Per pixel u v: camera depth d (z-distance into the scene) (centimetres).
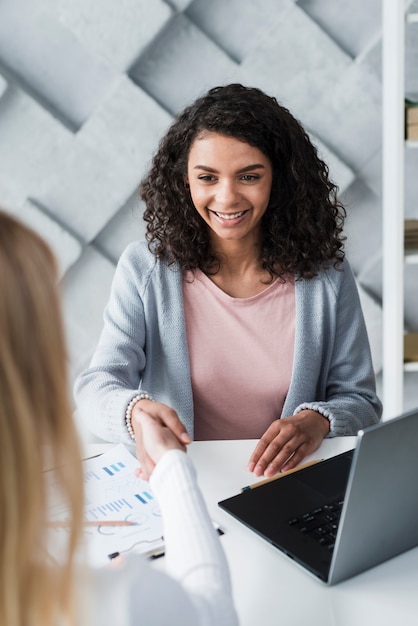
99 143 192
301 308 138
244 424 140
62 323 54
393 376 191
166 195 137
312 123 195
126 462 107
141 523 92
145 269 140
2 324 50
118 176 194
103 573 56
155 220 141
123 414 114
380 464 76
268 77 191
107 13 184
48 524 53
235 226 131
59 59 188
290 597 81
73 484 53
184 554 69
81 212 196
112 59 187
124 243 201
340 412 123
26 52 187
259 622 77
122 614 53
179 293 138
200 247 138
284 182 136
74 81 190
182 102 193
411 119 177
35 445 49
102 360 134
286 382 138
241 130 127
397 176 178
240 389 139
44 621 50
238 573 85
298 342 137
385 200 186
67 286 200
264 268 140
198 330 139
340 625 76
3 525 49
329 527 91
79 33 185
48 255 54
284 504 96
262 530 91
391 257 185
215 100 131
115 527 92
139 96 189
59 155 192
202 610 60
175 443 98
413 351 194
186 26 188
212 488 103
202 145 128
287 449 110
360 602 80
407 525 85
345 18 190
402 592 81
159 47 189
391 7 173
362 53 191
